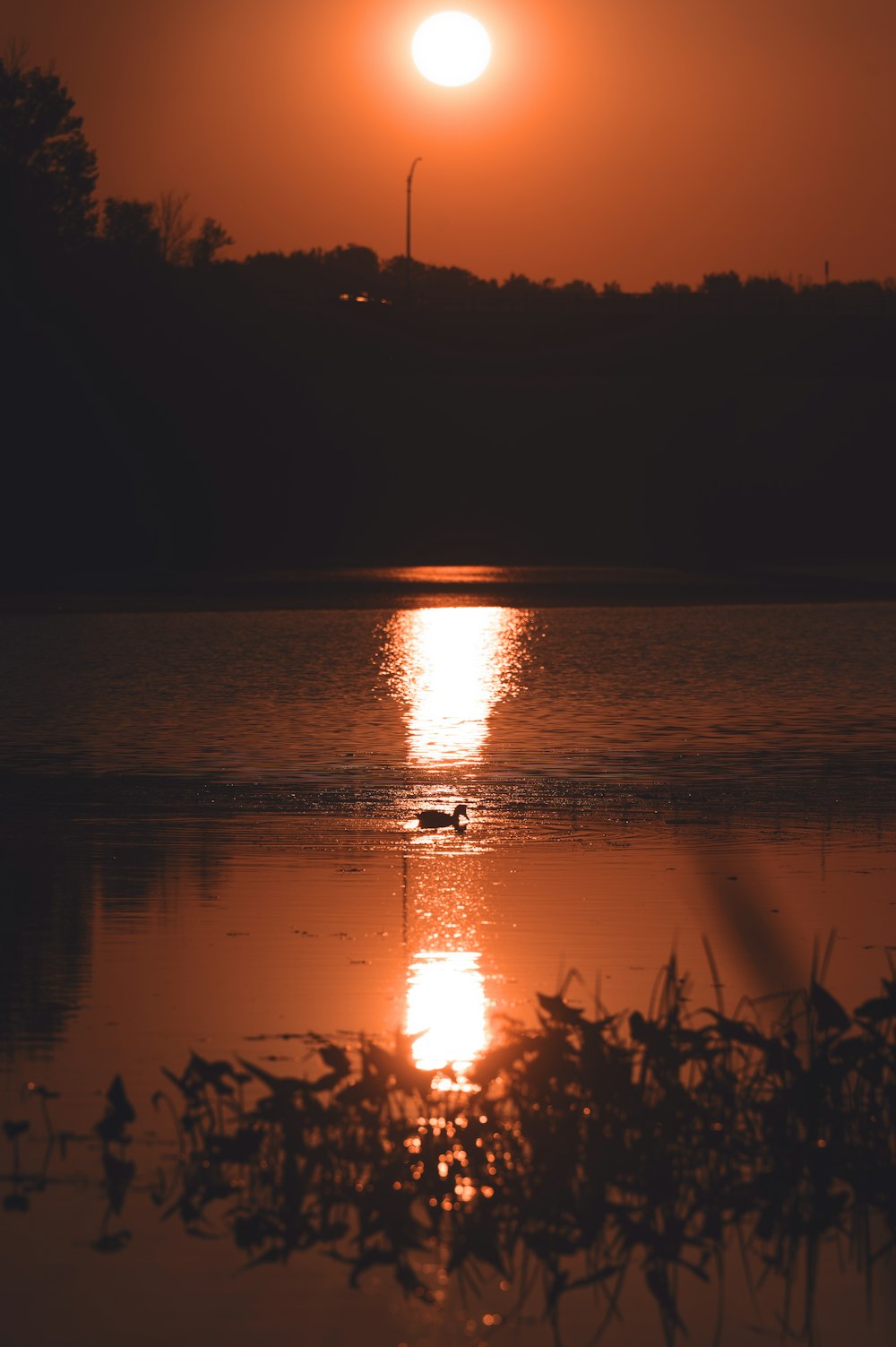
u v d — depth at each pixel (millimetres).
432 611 136750
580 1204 17484
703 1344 15125
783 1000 24531
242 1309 15453
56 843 38625
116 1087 19047
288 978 26141
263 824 41406
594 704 72250
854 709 69938
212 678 83125
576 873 35219
